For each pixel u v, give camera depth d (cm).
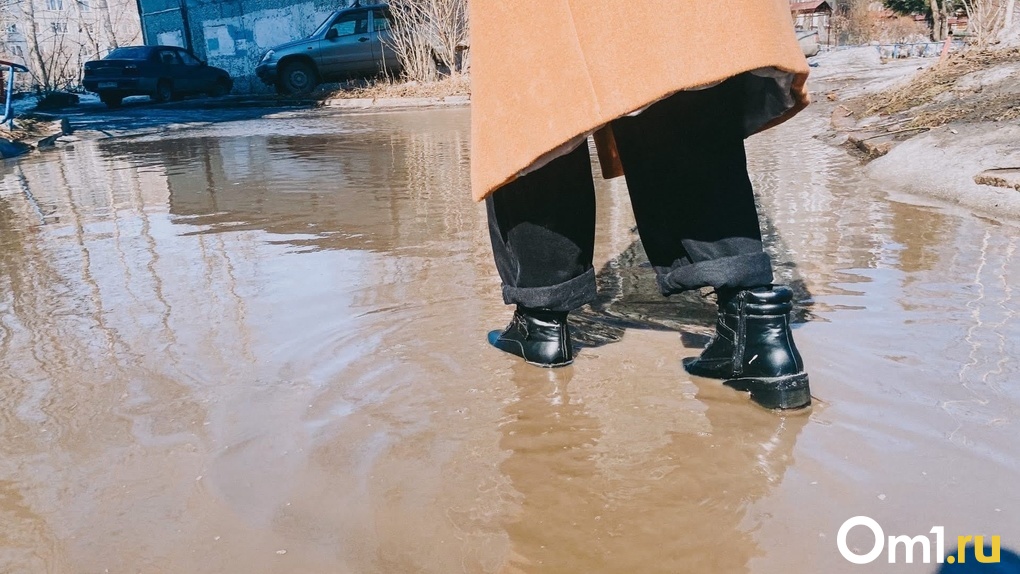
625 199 389
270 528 126
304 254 302
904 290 230
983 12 1107
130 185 519
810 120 738
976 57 812
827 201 369
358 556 119
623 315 222
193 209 415
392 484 138
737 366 163
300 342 205
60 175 592
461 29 1568
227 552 121
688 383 175
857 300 222
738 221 160
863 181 421
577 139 150
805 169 466
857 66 1667
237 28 1905
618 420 159
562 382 177
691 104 155
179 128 1036
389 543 122
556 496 133
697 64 139
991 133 423
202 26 1947
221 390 178
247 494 136
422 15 1552
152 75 1653
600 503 131
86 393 180
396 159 606
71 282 277
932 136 456
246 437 156
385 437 154
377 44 1575
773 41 140
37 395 180
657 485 135
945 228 306
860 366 177
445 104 1358
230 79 1883
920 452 142
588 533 123
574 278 178
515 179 164
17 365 200
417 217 367
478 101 161
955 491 130
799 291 232
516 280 183
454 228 339
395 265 279
